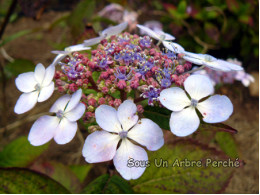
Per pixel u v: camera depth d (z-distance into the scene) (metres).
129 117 0.10
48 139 0.10
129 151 0.10
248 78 0.23
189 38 0.28
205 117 0.10
